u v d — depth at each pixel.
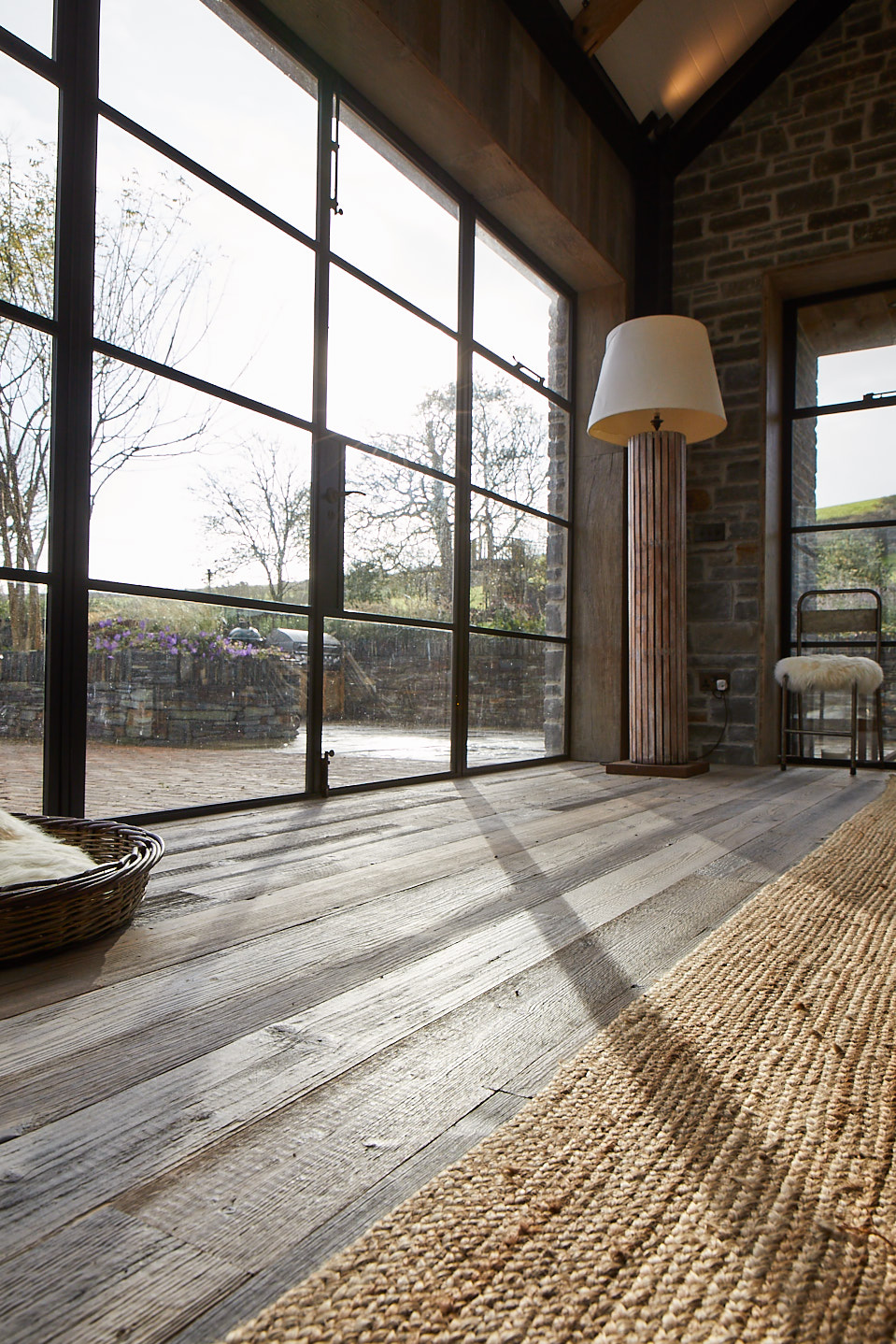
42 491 2.07
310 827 2.41
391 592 3.41
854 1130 0.78
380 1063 0.94
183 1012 1.07
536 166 3.93
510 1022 1.07
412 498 3.54
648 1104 0.83
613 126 4.69
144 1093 0.86
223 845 2.13
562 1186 0.68
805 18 4.67
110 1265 0.60
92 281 2.19
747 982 1.20
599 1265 0.58
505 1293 0.55
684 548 4.22
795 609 5.19
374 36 2.92
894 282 4.98
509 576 4.34
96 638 2.22
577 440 5.00
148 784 2.38
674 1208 0.65
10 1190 0.69
